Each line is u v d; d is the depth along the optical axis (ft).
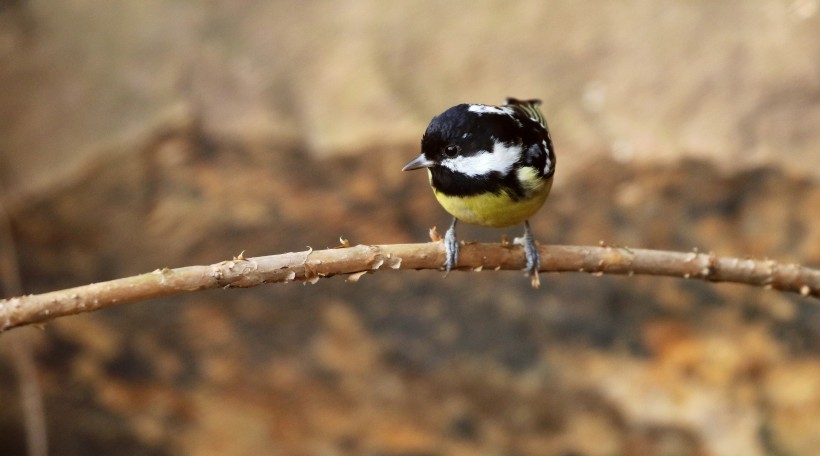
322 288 39.17
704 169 36.50
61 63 40.50
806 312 36.42
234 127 38.45
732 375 37.29
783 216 36.17
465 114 23.62
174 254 38.96
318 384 40.16
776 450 36.60
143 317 39.75
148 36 40.65
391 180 37.93
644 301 37.99
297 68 39.55
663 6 39.29
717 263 22.31
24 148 38.99
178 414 40.91
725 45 38.04
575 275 38.37
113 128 38.73
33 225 38.60
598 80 38.45
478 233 38.14
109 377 40.60
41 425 40.57
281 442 40.73
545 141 24.62
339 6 40.75
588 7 39.75
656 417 38.09
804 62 36.94
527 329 38.91
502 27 39.75
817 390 36.35
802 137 36.14
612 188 37.24
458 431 39.81
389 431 40.19
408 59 39.45
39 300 17.88
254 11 40.86
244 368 40.24
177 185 38.58
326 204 38.40
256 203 38.58
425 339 39.45
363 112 38.27
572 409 38.88
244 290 39.34
